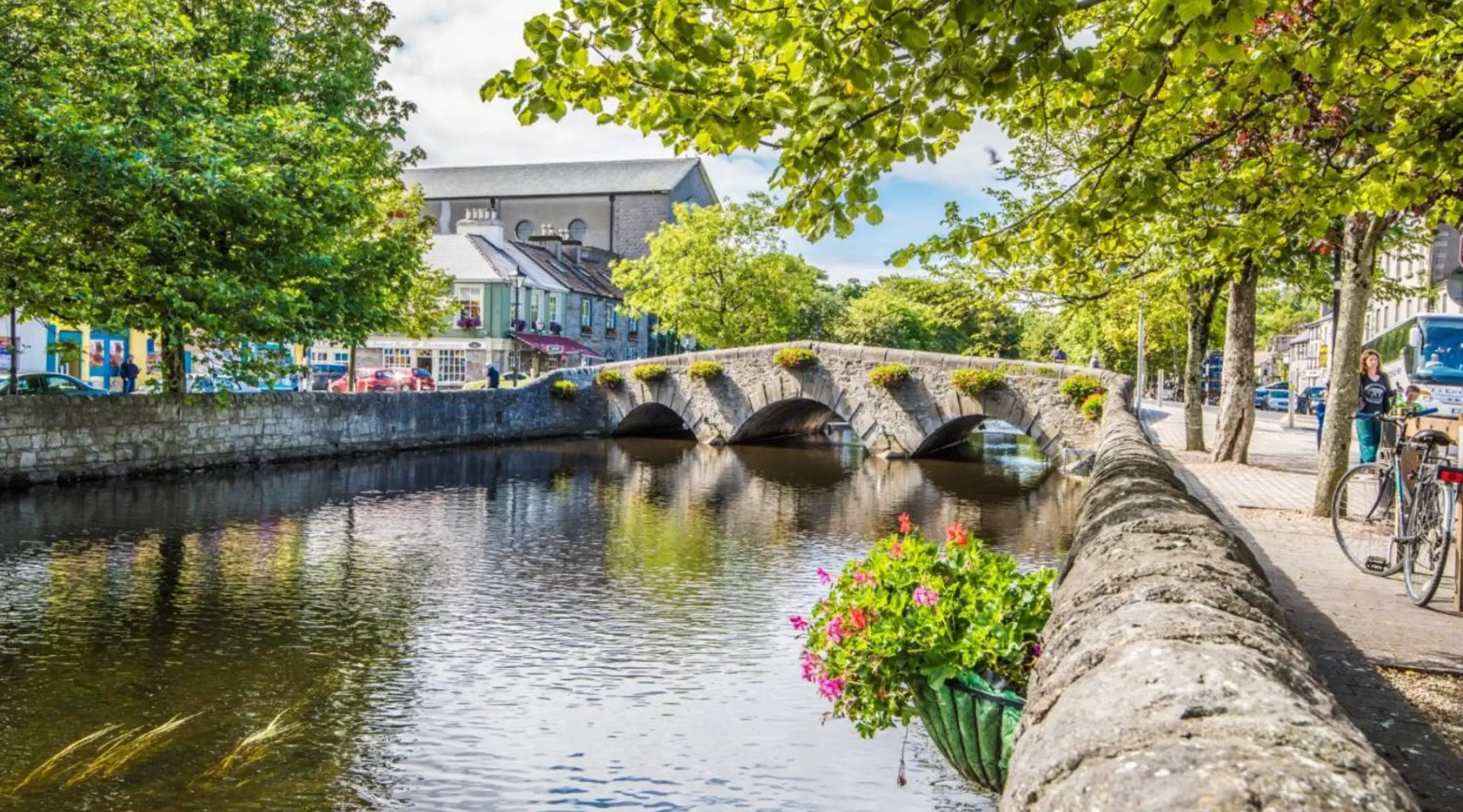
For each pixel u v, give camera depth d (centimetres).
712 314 5653
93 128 1927
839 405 3962
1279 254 1506
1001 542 1908
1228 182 718
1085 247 775
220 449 2772
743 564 1691
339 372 5200
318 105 2830
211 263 2319
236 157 2281
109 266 2131
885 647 500
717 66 517
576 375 4609
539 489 2702
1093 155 695
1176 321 3491
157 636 1177
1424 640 639
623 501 2478
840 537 1980
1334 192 697
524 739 895
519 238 8938
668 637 1222
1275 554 980
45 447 2253
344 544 1788
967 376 3622
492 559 1703
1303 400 6862
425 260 5991
